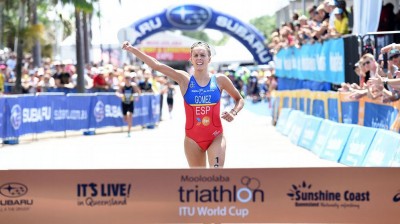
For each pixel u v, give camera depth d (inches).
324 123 644.1
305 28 810.8
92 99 981.2
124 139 883.4
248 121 1211.2
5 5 1266.0
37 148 761.0
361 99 569.6
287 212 263.7
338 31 709.3
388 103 492.4
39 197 263.4
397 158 423.8
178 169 263.7
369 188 263.4
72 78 1386.6
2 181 263.4
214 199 263.7
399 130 463.5
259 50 1823.3
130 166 576.7
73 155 679.1
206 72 333.1
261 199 263.7
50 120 903.7
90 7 1266.0
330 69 711.1
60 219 263.4
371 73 529.3
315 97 776.9
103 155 675.4
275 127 1050.1
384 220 263.9
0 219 263.3
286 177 263.4
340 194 263.7
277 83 1206.9
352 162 530.3
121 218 263.7
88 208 263.7
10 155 683.4
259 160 605.6
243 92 2106.3
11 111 806.5
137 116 1064.8
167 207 263.9
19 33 1234.0
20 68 1204.5
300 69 893.8
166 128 1107.9
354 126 545.6
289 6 1229.1
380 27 709.3
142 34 1779.0
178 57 2241.6
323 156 609.9
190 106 331.6
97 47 2028.8
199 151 334.6
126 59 2258.9
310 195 263.7
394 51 481.4
